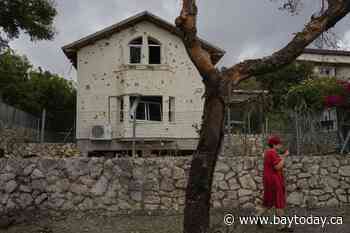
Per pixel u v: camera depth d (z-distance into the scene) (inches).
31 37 749.3
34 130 794.2
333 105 475.8
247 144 464.4
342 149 441.1
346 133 455.8
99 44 836.6
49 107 1213.1
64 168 381.7
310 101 651.5
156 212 376.2
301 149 459.2
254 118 478.6
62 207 372.8
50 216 365.1
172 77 840.9
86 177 381.7
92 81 826.8
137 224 340.5
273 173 308.8
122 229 324.2
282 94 706.2
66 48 818.8
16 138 690.2
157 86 820.0
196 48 237.1
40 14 735.7
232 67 239.0
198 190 222.7
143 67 821.9
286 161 403.9
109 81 829.8
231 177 394.6
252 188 394.0
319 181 402.9
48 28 759.1
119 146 803.4
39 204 371.2
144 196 381.7
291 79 986.1
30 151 658.8
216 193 389.1
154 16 826.2
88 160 385.4
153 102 836.0
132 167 387.2
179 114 809.5
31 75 1302.9
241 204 389.1
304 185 400.2
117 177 383.9
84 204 375.2
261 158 402.3
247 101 395.9
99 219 358.6
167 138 796.0
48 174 378.9
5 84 1126.4
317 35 240.1
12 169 376.8
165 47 845.8
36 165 379.9
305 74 1017.5
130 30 840.9
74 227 331.9
